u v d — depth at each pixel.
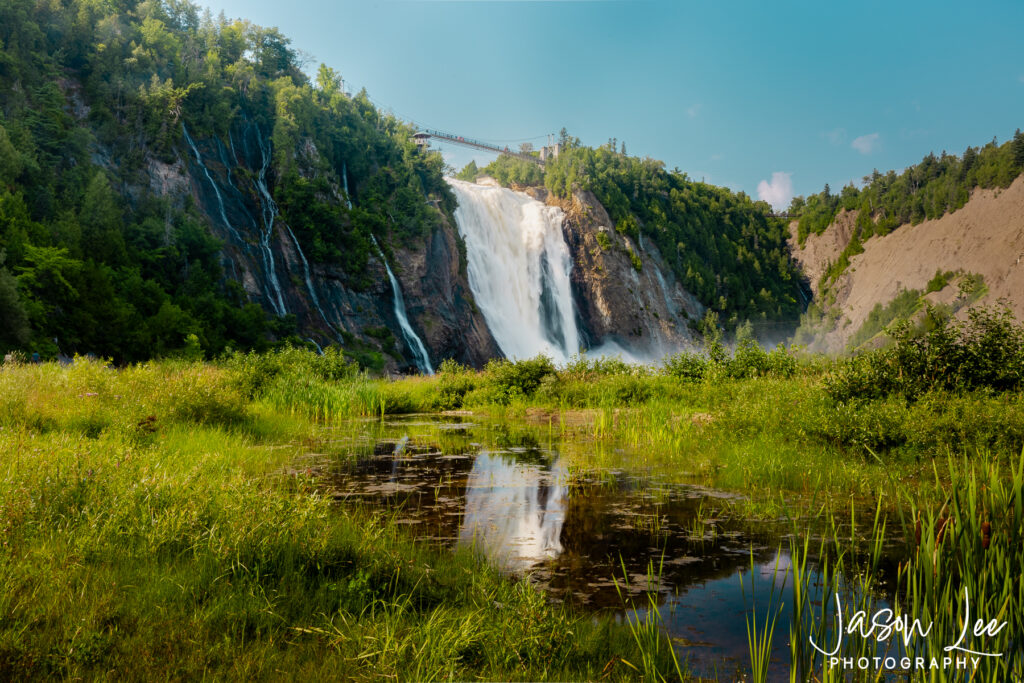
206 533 4.57
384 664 3.20
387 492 8.22
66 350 38.31
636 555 5.71
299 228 65.62
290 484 8.21
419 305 71.00
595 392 19.62
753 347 20.66
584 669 3.50
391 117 109.44
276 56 90.62
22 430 8.14
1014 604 3.39
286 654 3.31
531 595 3.96
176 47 72.06
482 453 11.56
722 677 3.50
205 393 12.43
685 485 8.79
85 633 3.19
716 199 183.38
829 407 11.61
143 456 7.01
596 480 9.10
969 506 3.77
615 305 111.94
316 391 18.30
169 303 45.91
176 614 3.55
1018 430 8.94
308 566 4.52
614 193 129.88
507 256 96.94
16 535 4.38
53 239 44.28
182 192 57.62
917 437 9.47
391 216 74.50
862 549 5.84
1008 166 185.62
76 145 52.94
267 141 73.25
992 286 154.88
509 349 85.31
